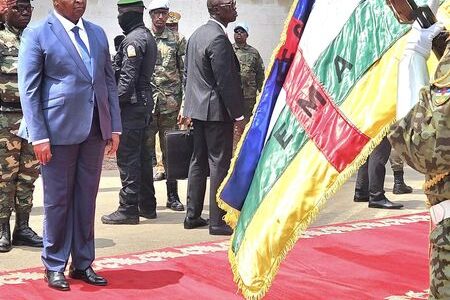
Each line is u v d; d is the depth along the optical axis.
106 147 4.40
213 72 5.51
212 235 5.71
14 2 5.07
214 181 5.64
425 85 2.02
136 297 3.97
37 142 3.99
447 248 1.99
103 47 4.24
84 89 4.09
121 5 6.12
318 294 4.00
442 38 2.07
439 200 2.03
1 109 5.04
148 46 6.06
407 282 4.25
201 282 4.27
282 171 2.67
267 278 2.63
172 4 11.23
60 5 4.10
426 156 1.93
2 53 5.02
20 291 4.07
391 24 2.49
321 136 2.59
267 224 2.65
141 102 6.11
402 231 5.73
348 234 5.59
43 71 4.07
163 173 8.78
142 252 5.05
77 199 4.24
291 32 2.77
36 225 6.13
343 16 2.62
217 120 5.55
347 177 2.51
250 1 11.75
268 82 2.83
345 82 2.57
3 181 5.12
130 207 6.18
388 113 2.46
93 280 4.23
